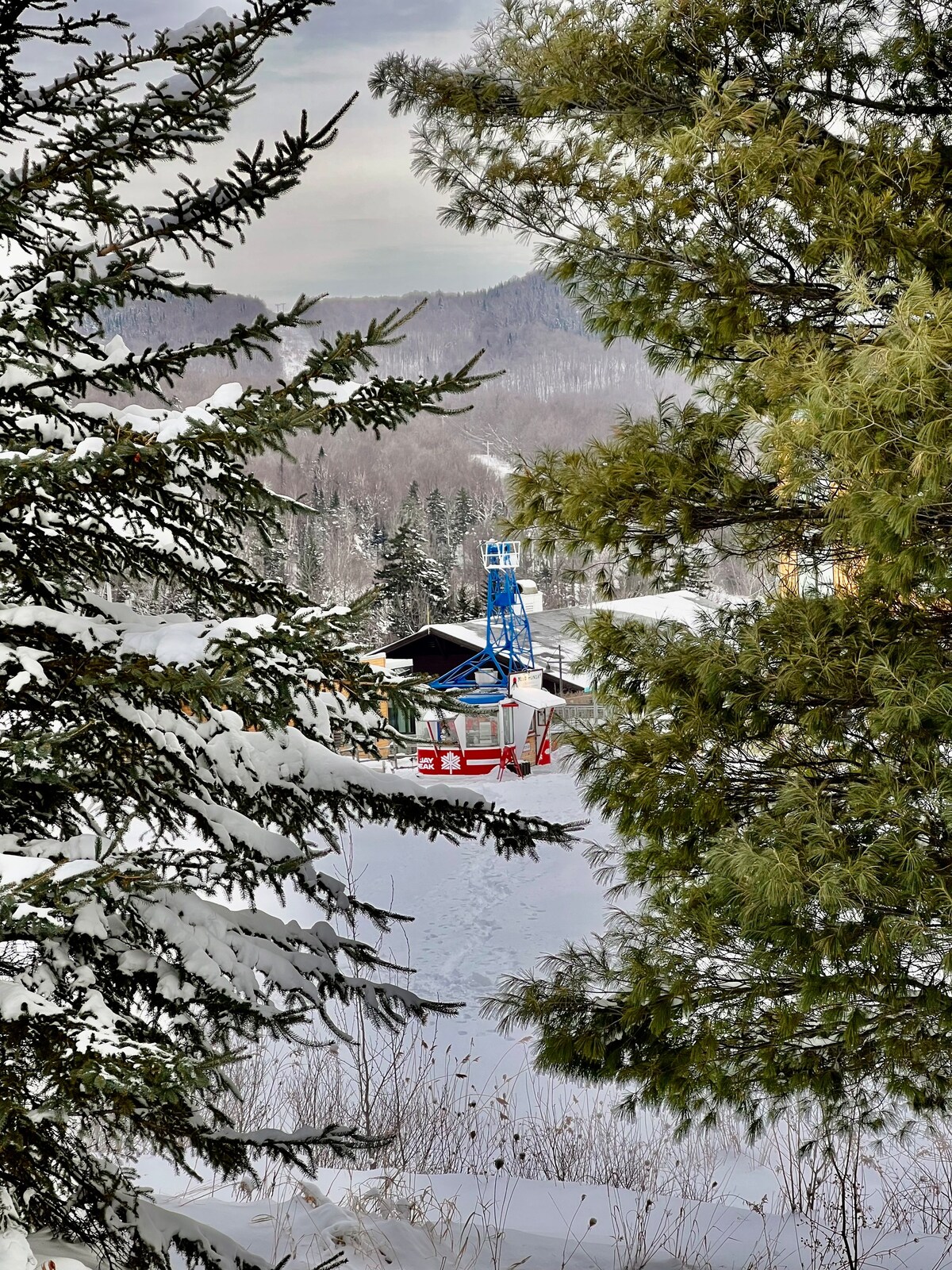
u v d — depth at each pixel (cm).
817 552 1030
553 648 6194
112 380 646
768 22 994
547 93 1038
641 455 1000
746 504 992
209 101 607
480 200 1143
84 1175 595
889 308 868
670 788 955
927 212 859
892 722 788
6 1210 522
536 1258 979
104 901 596
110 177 623
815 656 883
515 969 2428
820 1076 910
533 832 725
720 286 946
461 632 6450
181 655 540
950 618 896
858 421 716
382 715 692
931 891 768
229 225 627
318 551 14712
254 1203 982
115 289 646
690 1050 921
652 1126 1537
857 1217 1160
